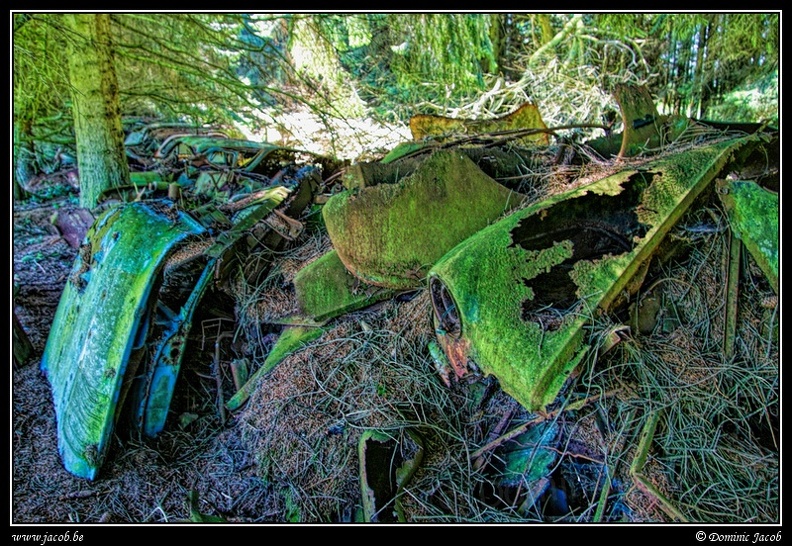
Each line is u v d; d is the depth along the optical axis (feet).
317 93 23.94
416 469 7.14
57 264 17.31
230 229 10.61
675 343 7.39
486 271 7.14
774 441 6.82
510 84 33.35
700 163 8.35
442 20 27.32
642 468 6.41
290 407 8.25
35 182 26.45
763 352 7.41
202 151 21.26
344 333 8.99
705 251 8.01
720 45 29.40
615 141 10.68
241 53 22.68
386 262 8.75
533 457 7.09
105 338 8.11
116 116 18.72
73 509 7.31
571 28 33.73
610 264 7.16
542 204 7.84
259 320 10.00
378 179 8.96
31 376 11.02
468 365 7.33
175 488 7.83
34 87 19.35
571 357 6.47
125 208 9.91
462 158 9.16
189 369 9.55
